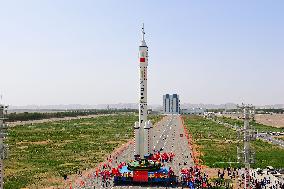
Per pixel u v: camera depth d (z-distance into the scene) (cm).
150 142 11319
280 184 8481
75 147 15750
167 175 9162
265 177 9350
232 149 15000
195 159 12538
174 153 13975
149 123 11312
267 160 12312
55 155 13562
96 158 12925
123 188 8631
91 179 9512
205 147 15700
